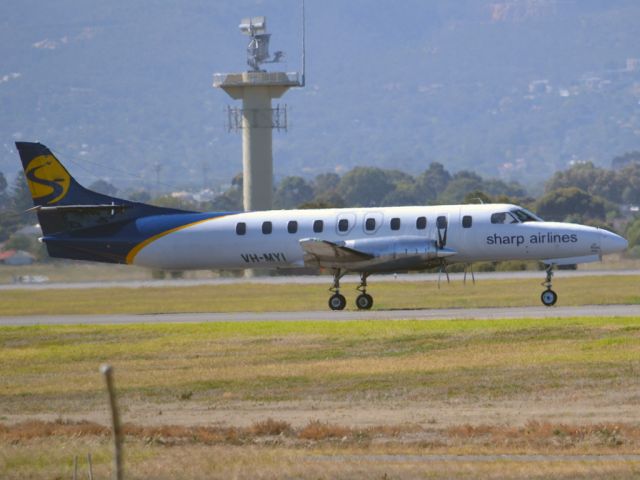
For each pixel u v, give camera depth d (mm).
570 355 106062
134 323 146125
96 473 67062
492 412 86250
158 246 165750
